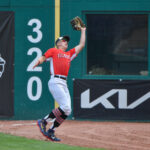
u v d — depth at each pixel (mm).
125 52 42969
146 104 41938
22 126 37875
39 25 42406
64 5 42312
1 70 42281
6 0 42188
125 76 42531
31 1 42281
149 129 36531
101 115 42156
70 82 42406
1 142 28000
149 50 42562
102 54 43125
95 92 42156
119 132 34562
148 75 42656
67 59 28609
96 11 42500
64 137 31688
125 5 42312
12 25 42344
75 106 42312
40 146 26625
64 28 42344
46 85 42375
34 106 42438
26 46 42406
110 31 43125
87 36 43188
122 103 42031
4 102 42375
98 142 29922
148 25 42594
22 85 42438
